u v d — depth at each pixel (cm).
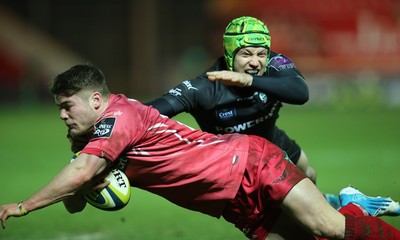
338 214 1578
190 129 1639
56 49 12431
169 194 1647
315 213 1564
